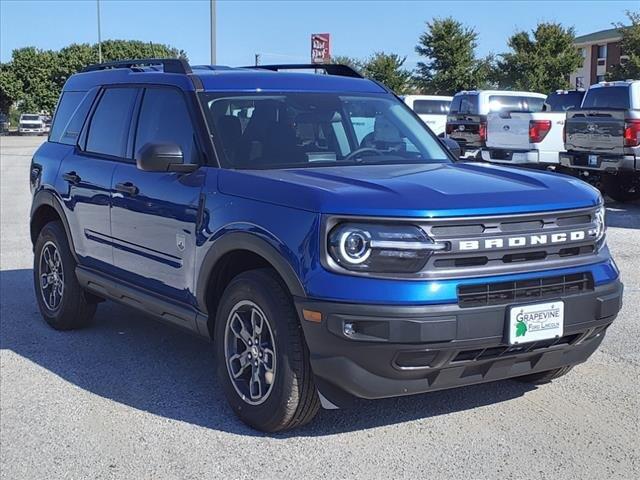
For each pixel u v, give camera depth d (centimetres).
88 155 627
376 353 382
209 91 527
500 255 399
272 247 412
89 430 458
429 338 378
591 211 433
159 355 598
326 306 386
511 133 1605
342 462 407
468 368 404
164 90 554
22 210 1503
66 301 649
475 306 387
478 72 4681
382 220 384
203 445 432
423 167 499
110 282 580
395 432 442
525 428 445
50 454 427
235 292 445
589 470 393
